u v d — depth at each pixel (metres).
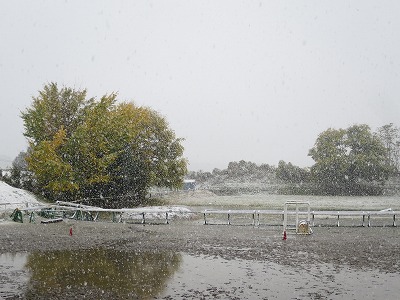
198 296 10.31
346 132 83.44
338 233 20.97
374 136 84.31
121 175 39.19
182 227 23.50
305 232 20.55
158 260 14.52
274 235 20.28
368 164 79.81
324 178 82.25
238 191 75.81
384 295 10.31
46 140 36.38
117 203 40.22
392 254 15.37
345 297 10.16
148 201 47.88
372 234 20.55
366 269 13.02
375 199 59.34
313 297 10.18
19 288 11.02
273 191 76.00
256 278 12.02
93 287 11.13
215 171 105.69
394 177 89.12
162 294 10.50
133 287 11.14
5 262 14.12
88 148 35.44
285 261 14.25
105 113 37.47
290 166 89.00
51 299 10.09
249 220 28.41
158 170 45.19
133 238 19.36
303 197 64.38
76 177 34.78
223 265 13.71
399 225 24.08
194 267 13.43
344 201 54.03
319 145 83.56
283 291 10.70
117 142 37.53
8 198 29.38
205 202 50.41
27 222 24.86
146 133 44.34
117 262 14.18
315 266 13.46
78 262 14.17
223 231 21.78
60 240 18.59
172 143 47.28
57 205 28.66
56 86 38.56
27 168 38.62
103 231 21.53
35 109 37.66
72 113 38.84
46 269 13.12
